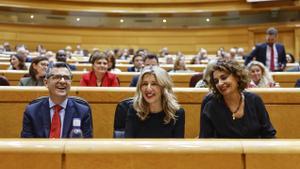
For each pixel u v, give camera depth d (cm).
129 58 847
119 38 1204
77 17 1185
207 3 1170
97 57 359
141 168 112
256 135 191
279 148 110
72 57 773
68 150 111
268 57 499
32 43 1155
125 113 218
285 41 1137
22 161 110
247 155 111
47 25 1166
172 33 1207
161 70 198
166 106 196
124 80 427
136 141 116
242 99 193
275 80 420
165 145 113
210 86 197
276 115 245
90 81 361
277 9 1127
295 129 243
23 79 336
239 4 1150
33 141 114
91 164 111
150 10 1184
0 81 340
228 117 190
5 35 1127
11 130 245
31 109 202
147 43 1207
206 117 195
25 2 1120
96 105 251
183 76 429
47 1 1145
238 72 191
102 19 1192
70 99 212
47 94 248
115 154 111
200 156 112
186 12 1172
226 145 112
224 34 1188
